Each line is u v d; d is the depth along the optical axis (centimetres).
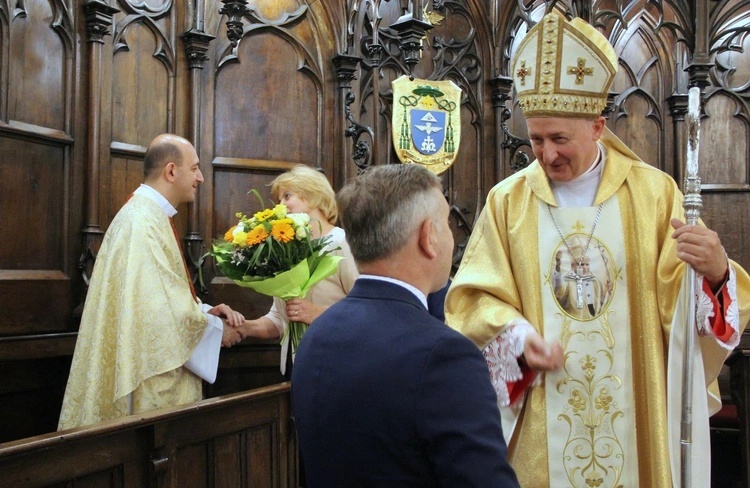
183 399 348
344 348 130
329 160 529
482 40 608
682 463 198
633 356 219
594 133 219
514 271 228
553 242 224
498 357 209
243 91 495
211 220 477
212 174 479
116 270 338
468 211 598
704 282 200
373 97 509
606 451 218
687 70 600
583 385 220
